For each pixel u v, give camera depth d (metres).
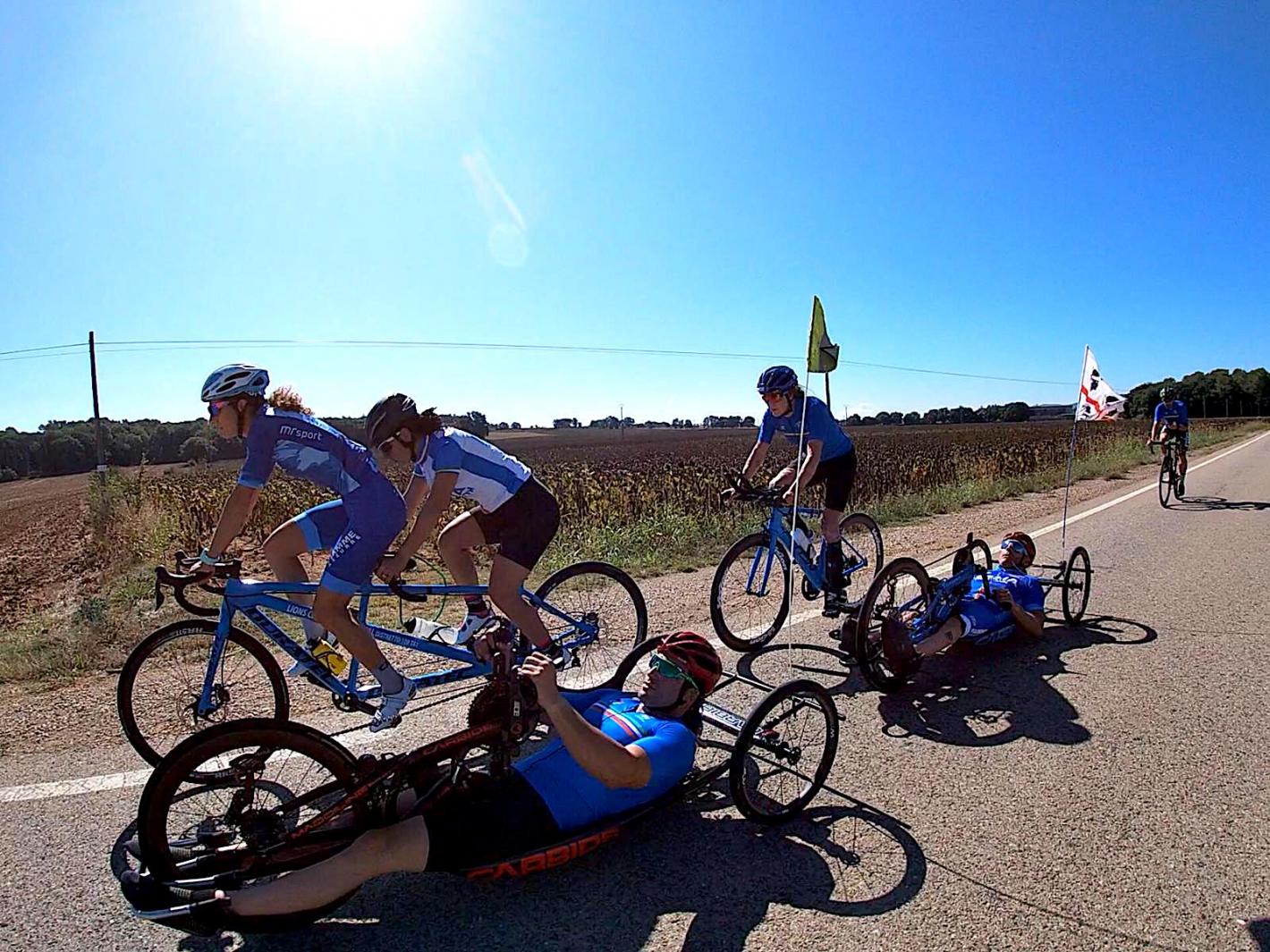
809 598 6.28
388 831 2.70
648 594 7.31
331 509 4.08
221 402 3.56
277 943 2.70
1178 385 103.62
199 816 3.25
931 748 4.17
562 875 3.08
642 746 3.05
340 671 3.82
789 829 3.41
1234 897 2.93
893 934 2.73
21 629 7.18
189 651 4.76
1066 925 2.78
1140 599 7.05
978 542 5.66
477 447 4.08
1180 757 4.04
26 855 3.11
